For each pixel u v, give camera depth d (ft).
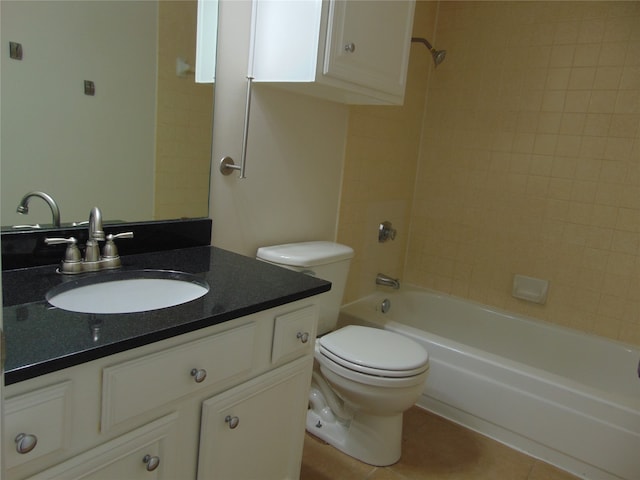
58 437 2.40
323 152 6.67
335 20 4.64
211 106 4.92
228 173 5.26
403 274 9.64
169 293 3.99
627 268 7.32
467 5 8.45
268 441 3.94
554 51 7.67
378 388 5.04
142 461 2.87
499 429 6.31
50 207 3.89
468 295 8.96
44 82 3.73
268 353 3.73
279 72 4.90
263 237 5.92
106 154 4.20
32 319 2.75
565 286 7.91
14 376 2.13
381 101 5.89
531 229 8.15
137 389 2.73
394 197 8.70
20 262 3.69
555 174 7.83
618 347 7.29
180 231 4.82
